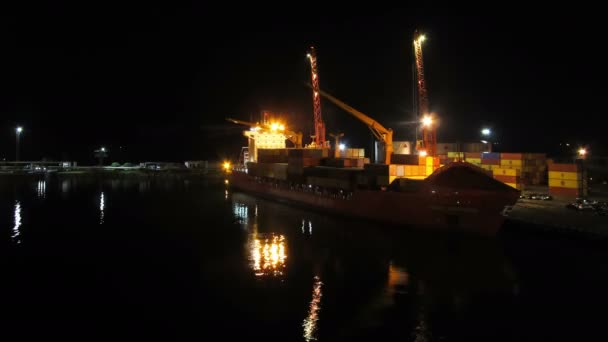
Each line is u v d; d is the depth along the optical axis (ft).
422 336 61.87
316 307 71.31
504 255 96.68
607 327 64.28
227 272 89.25
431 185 110.42
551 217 119.96
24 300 74.49
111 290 79.10
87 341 59.93
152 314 68.59
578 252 97.76
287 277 86.17
